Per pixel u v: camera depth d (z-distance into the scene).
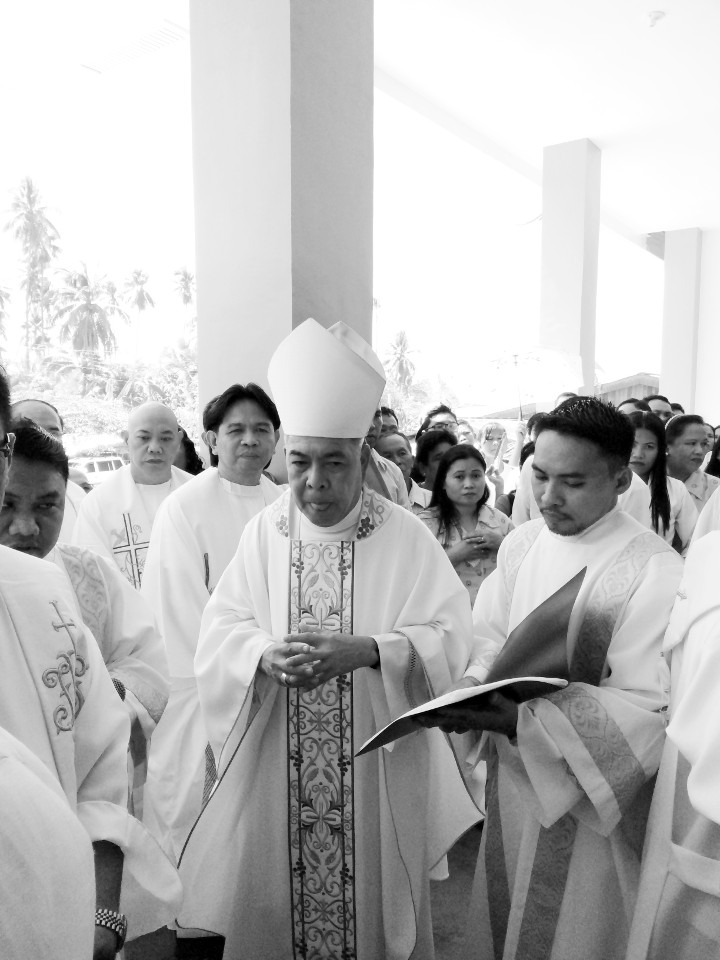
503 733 1.56
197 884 1.97
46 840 0.58
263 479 3.18
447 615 1.93
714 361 15.04
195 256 4.38
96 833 1.12
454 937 2.49
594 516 1.83
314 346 1.78
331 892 1.97
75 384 24.77
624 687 1.63
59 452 1.48
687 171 11.09
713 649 1.17
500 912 1.91
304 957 2.01
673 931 1.29
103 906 1.07
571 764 1.50
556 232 9.81
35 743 1.07
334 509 1.89
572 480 1.78
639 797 1.62
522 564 2.04
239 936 1.98
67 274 29.02
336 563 1.96
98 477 7.05
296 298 4.05
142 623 1.81
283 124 3.96
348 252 4.38
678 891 1.29
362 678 1.92
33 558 1.23
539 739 1.52
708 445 4.76
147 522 3.52
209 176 4.28
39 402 3.21
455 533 3.57
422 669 1.82
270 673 1.78
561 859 1.68
